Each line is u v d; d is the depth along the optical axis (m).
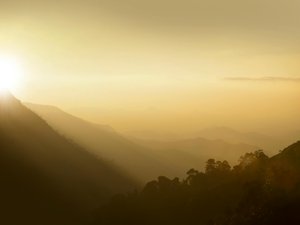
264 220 84.44
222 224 101.69
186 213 158.25
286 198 88.50
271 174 106.88
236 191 147.50
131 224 170.50
